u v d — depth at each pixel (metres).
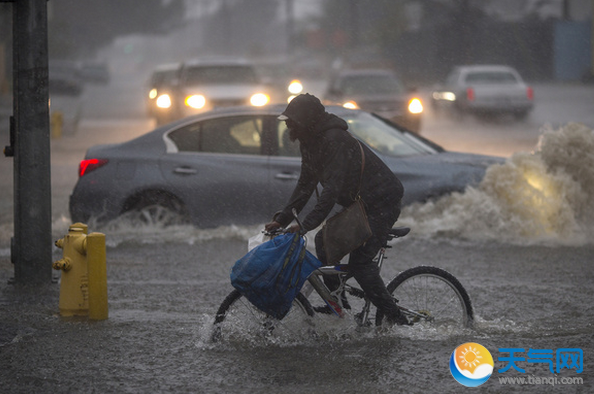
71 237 16.89
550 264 21.48
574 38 144.38
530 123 71.50
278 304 13.61
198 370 13.45
